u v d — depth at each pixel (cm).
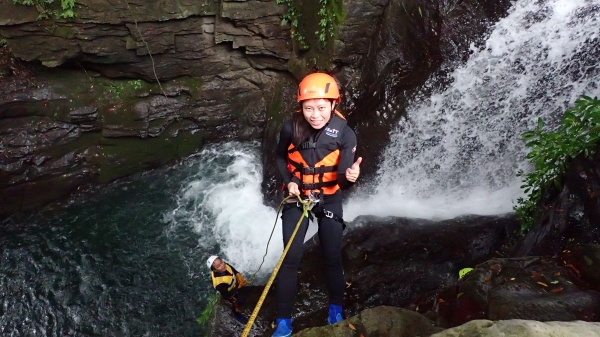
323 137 356
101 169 912
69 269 788
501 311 359
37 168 866
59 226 859
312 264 536
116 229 853
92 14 811
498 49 724
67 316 722
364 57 813
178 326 706
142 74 905
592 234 431
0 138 848
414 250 566
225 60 925
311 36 843
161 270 785
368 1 766
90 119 890
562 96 689
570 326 262
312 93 339
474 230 582
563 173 489
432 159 772
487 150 741
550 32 693
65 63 873
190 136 962
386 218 618
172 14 838
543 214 501
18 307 735
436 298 461
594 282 372
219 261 525
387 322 364
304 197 374
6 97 843
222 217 862
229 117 972
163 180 936
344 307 502
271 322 478
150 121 923
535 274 394
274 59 915
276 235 813
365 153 799
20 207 871
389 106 784
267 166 899
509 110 725
